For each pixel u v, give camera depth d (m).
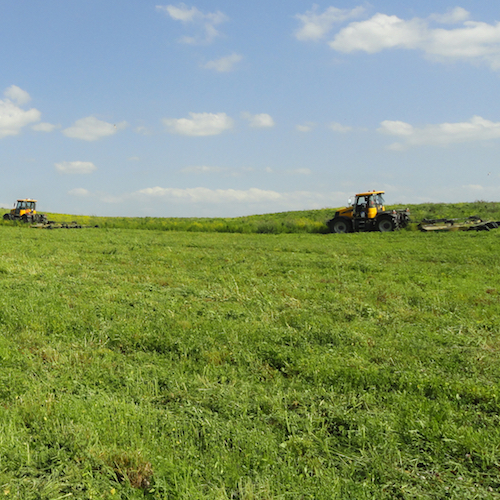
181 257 15.69
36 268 12.45
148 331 6.88
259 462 3.69
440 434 4.06
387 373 5.31
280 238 25.39
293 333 6.89
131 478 3.53
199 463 3.69
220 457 3.74
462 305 8.77
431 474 3.63
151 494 3.37
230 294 9.66
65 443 3.88
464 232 24.52
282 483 3.47
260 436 4.05
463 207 42.56
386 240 22.56
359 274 12.27
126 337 6.70
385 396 4.84
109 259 15.15
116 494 3.32
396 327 7.33
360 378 5.24
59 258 15.05
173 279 11.39
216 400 4.80
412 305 9.10
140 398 4.85
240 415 4.48
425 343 6.43
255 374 5.57
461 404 4.71
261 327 7.12
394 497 3.38
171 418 4.39
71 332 6.94
